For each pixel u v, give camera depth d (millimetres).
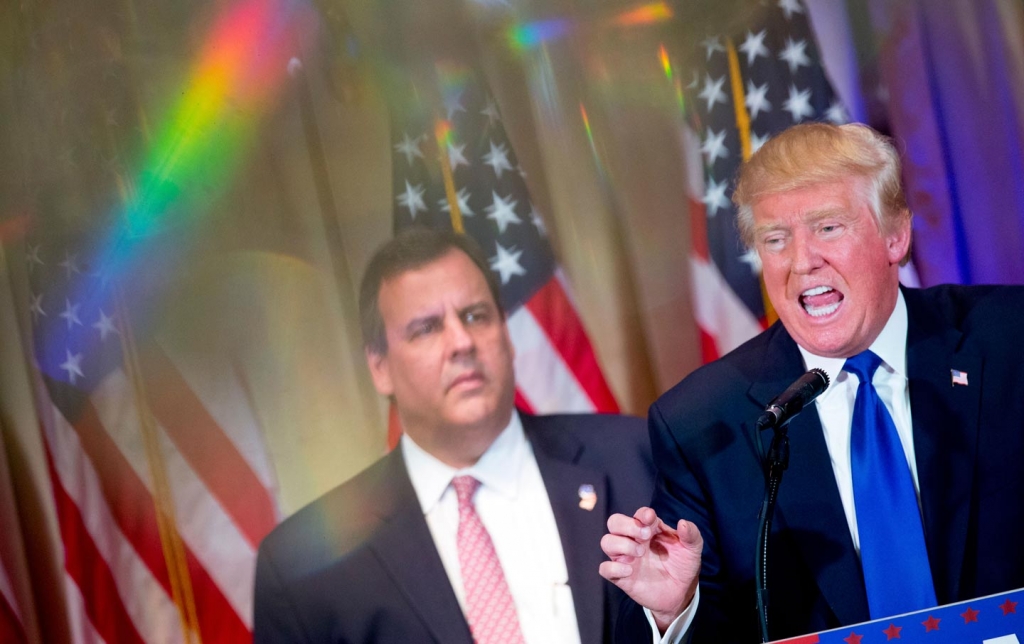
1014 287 6793
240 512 8484
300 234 8812
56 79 9008
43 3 9125
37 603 8383
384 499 8438
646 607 5859
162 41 9094
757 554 5555
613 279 8828
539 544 8305
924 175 9250
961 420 6422
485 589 8195
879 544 6363
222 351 8648
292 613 8312
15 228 8805
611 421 8609
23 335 8695
